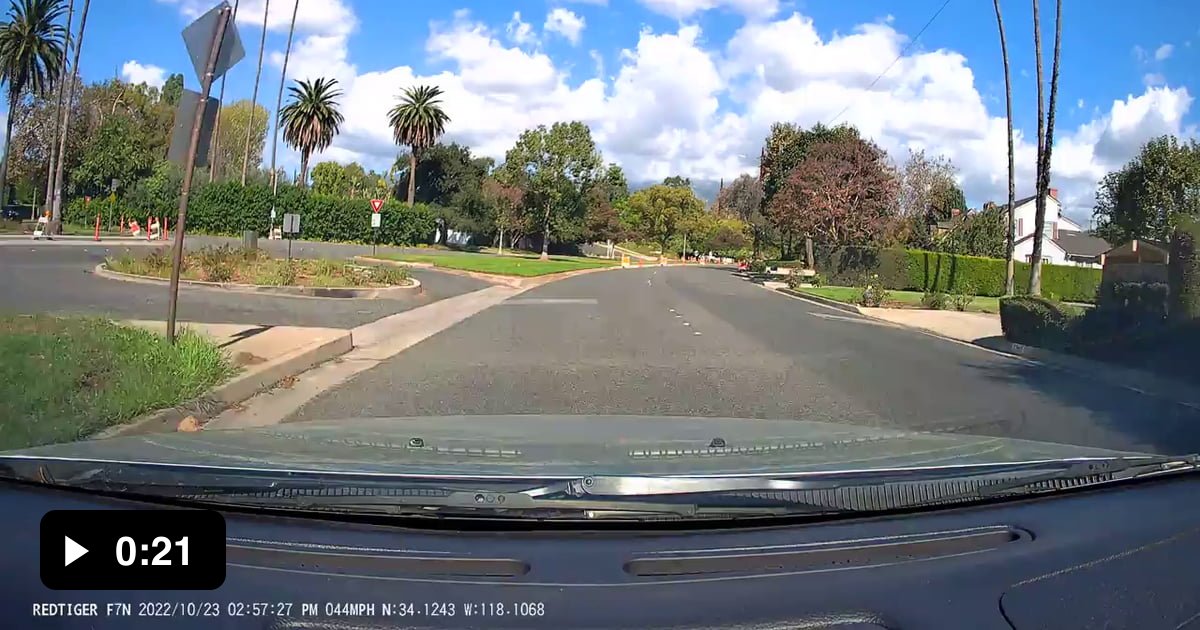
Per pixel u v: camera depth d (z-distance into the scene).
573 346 13.73
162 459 3.32
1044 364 14.59
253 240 24.16
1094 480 3.72
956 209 63.84
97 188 63.03
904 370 12.46
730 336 16.11
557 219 68.31
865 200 45.12
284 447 3.81
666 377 10.64
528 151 67.50
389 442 4.07
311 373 10.61
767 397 9.44
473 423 4.98
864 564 2.89
